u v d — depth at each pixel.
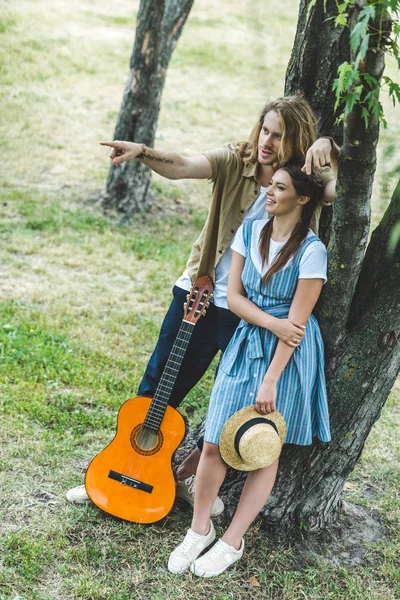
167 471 3.39
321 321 3.11
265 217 3.19
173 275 6.82
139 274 6.79
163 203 8.73
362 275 3.13
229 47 15.32
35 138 10.03
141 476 3.40
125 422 3.45
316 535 3.42
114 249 7.24
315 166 2.80
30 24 14.49
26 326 5.43
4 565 3.07
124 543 3.25
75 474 3.73
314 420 3.10
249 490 3.05
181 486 3.49
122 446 3.45
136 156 3.06
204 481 3.06
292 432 3.03
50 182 8.72
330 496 3.39
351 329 3.15
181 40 15.49
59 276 6.49
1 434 4.02
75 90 12.12
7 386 4.55
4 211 7.71
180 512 3.48
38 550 3.14
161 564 3.15
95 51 14.01
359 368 3.13
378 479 4.03
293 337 2.88
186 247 7.58
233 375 3.01
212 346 3.43
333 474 3.34
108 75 13.02
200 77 13.88
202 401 4.71
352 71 2.30
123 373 4.98
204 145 11.02
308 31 3.11
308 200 2.92
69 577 3.04
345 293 2.99
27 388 4.58
